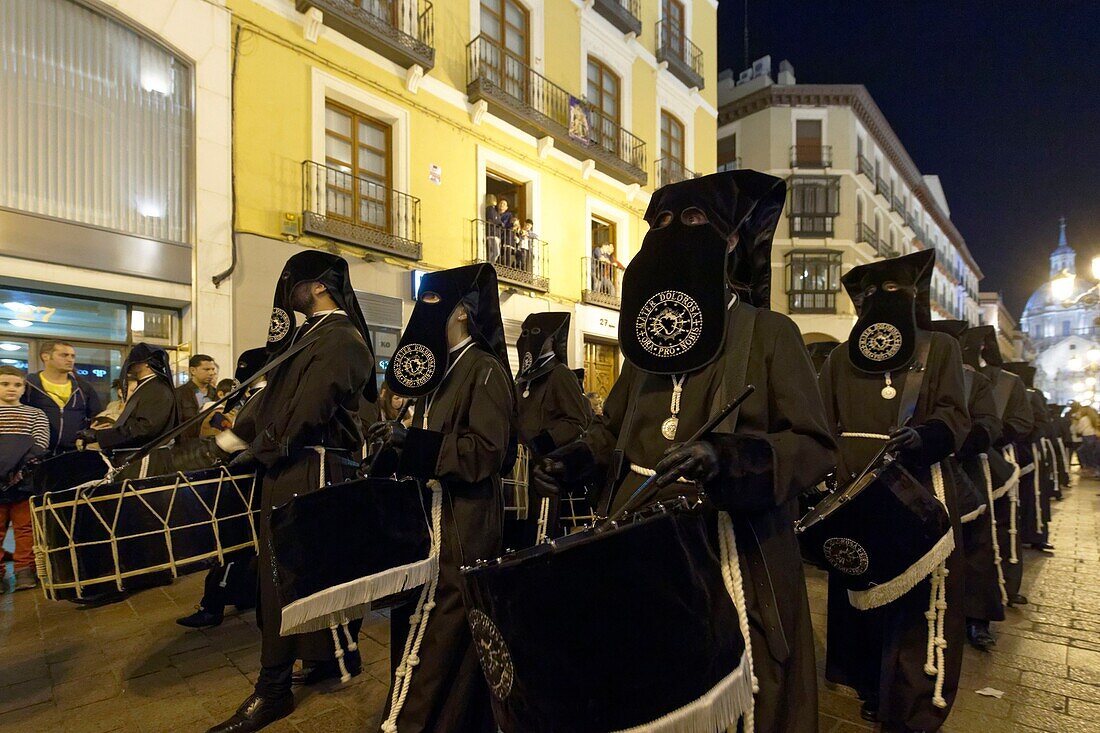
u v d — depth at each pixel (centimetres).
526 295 1246
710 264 159
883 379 290
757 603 150
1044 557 609
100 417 552
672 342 160
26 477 508
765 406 157
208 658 348
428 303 243
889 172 2795
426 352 236
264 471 276
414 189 1049
